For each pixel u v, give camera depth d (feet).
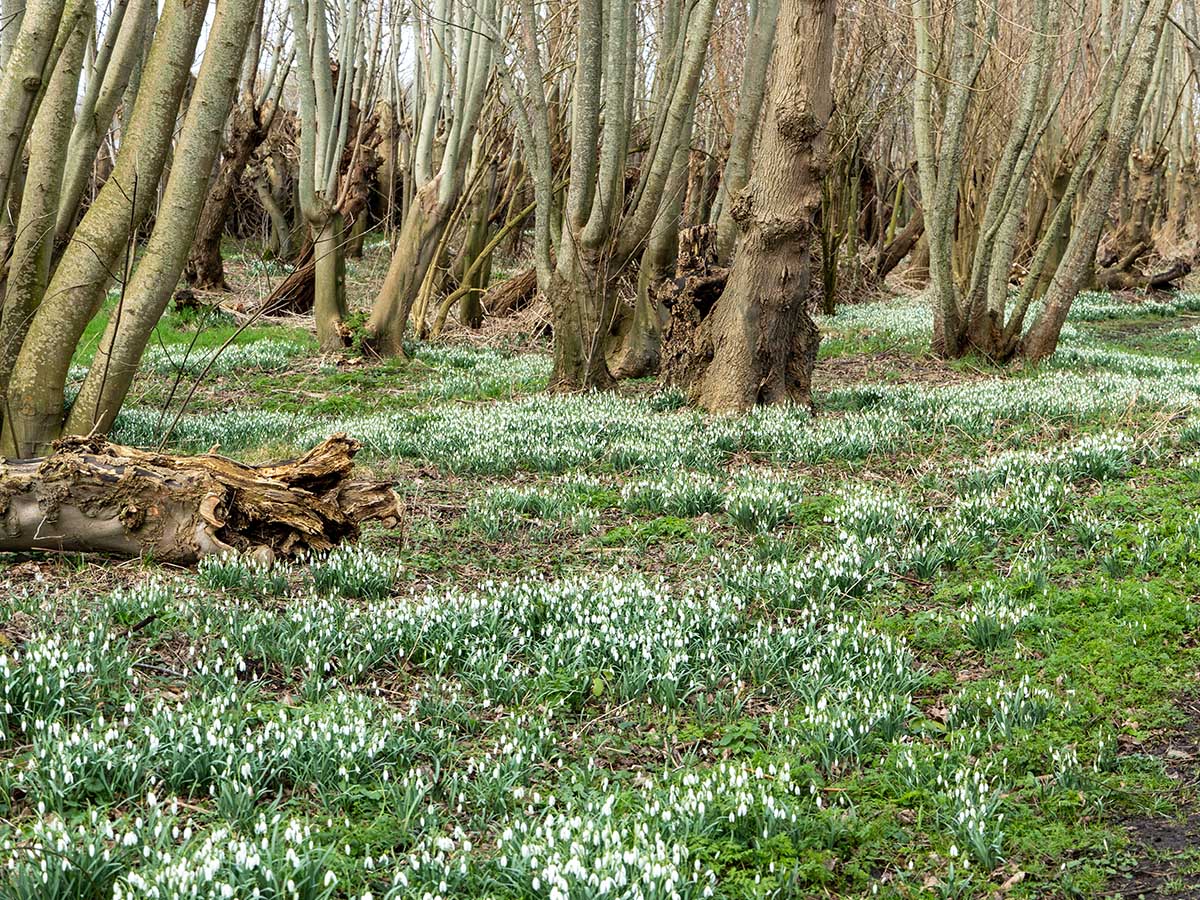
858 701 18.10
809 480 33.53
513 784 15.51
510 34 60.80
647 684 18.85
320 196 61.98
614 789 15.21
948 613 22.56
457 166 60.49
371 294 86.12
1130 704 18.65
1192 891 13.35
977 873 13.89
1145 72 53.26
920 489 32.12
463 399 51.60
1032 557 25.35
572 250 48.29
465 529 28.91
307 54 60.03
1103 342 71.00
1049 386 46.70
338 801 14.56
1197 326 76.38
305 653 18.83
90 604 21.01
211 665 18.65
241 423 43.04
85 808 14.08
